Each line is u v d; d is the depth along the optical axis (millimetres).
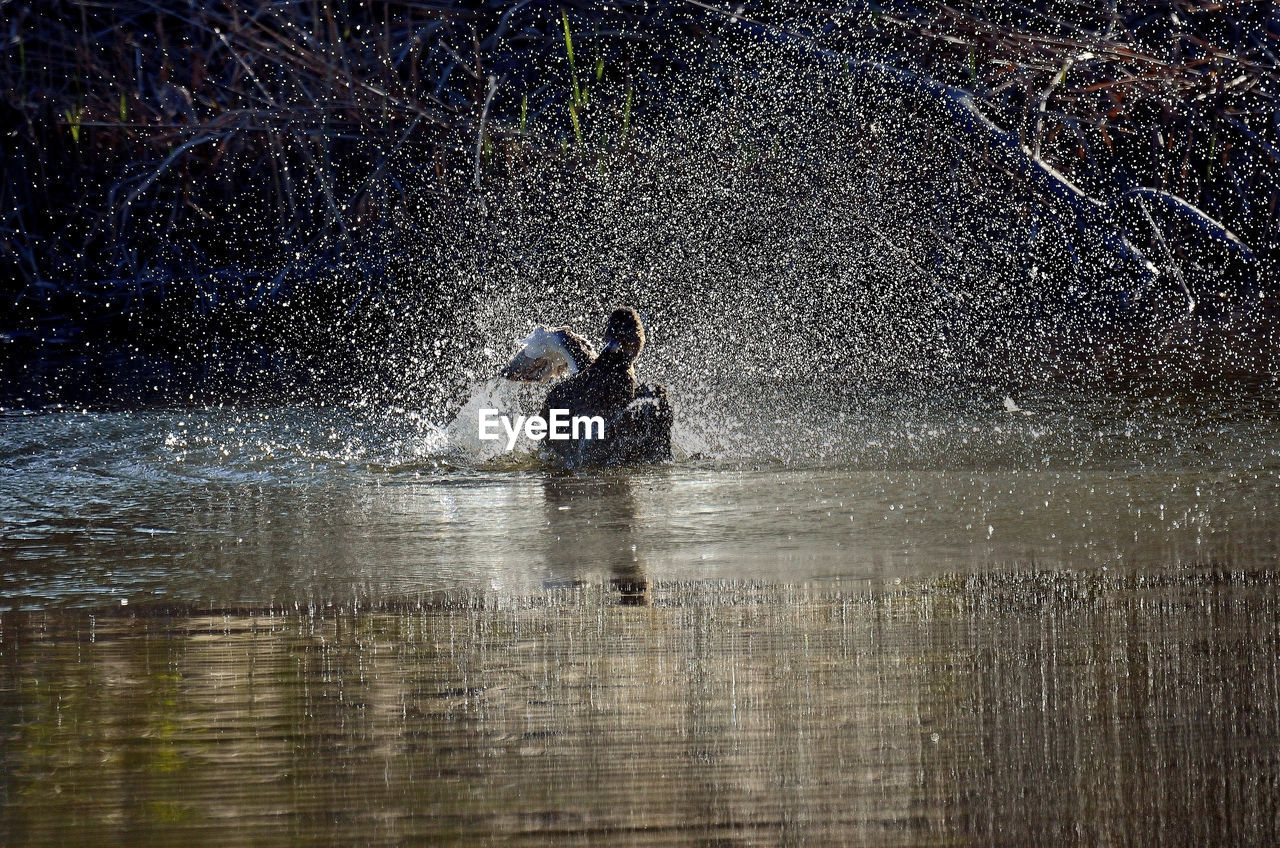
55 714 9938
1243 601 12758
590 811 8203
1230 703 9930
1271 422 24938
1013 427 24969
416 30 49906
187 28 48156
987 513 17375
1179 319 43875
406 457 22688
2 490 19922
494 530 16891
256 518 17828
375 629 12273
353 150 49031
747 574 14266
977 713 9797
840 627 12094
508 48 50250
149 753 9180
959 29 47156
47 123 46875
